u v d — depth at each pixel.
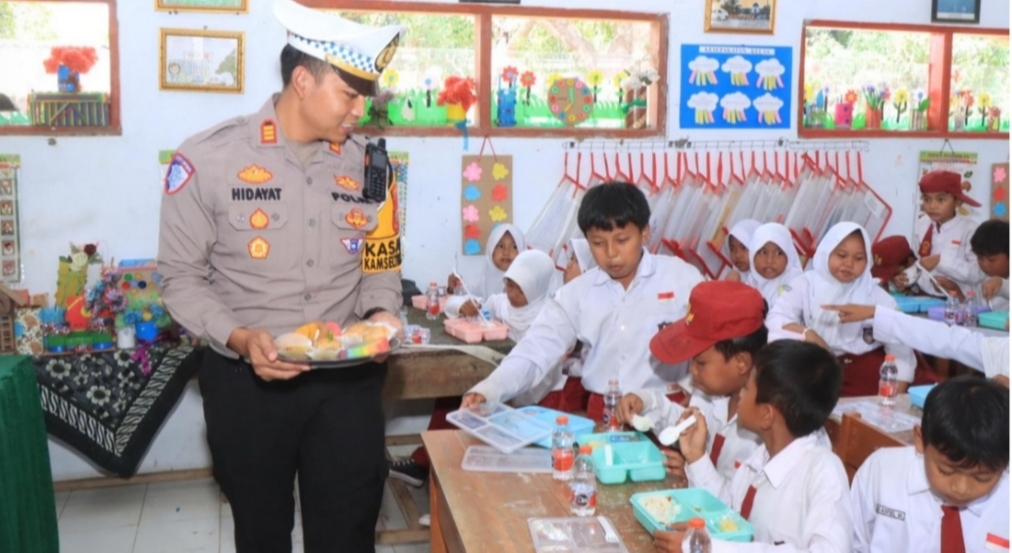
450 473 1.77
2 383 2.29
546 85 4.19
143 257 3.75
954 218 4.46
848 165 4.58
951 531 1.65
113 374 3.39
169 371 3.45
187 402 3.88
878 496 1.77
